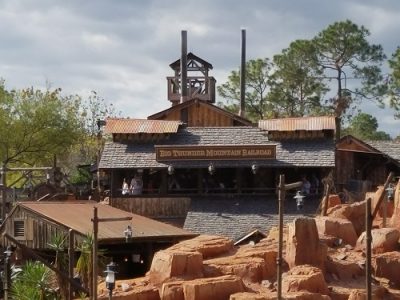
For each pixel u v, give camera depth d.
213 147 48.53
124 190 48.53
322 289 23.73
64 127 67.19
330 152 48.81
